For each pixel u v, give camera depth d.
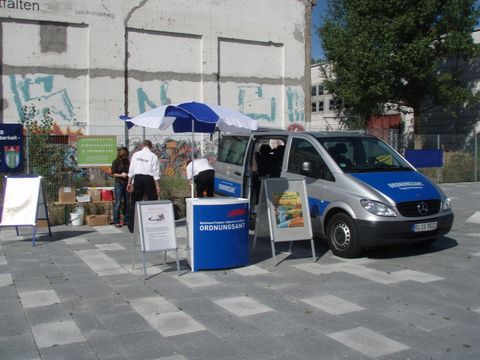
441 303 5.73
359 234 7.54
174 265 7.52
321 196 8.17
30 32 17.89
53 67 18.27
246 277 6.83
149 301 5.82
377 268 7.29
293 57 23.14
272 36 22.53
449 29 24.92
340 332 4.87
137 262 7.71
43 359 4.30
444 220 7.86
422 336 4.77
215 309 5.54
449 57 26.58
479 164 23.11
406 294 6.06
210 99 21.12
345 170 8.10
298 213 7.63
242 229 7.33
